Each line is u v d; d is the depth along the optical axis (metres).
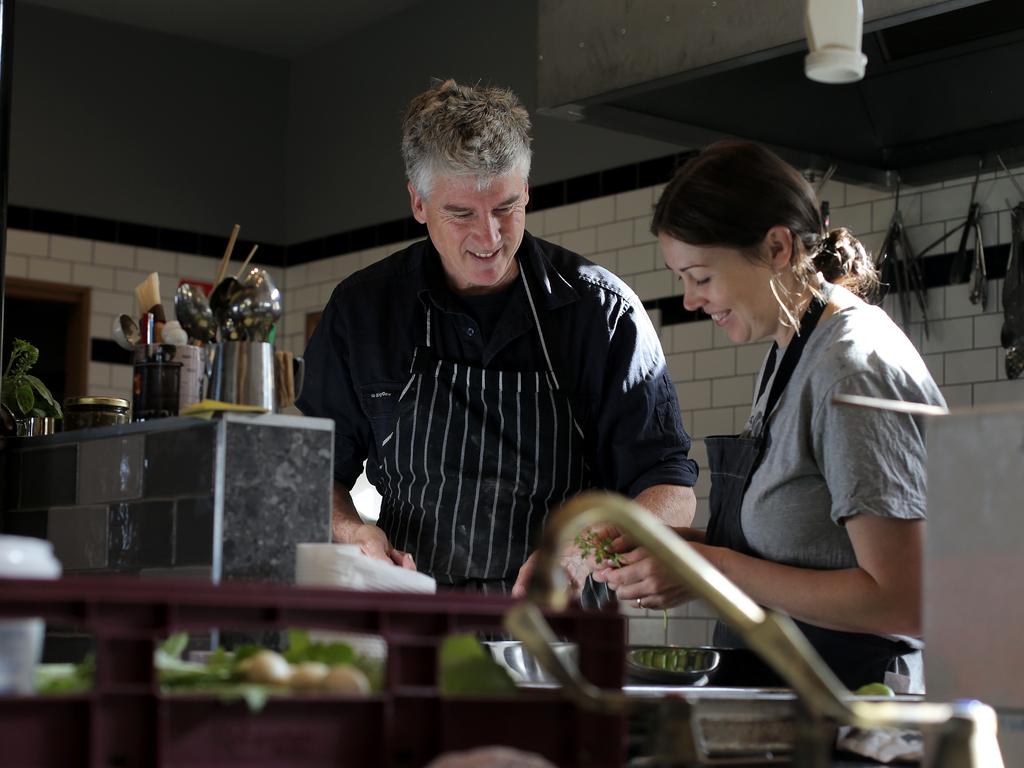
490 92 2.48
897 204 4.36
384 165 6.69
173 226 6.86
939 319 4.34
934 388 1.91
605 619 1.24
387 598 1.13
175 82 6.93
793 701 1.48
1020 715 1.35
